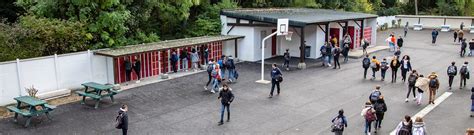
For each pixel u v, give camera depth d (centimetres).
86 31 2123
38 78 1783
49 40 1923
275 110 1620
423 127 1128
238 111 1605
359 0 4872
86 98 1791
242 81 2156
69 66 1895
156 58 2295
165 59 2350
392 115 1551
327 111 1609
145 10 2547
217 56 2705
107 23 2150
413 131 1139
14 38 1862
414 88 1762
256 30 2783
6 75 1670
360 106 1681
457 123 1452
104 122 1464
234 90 1953
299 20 2561
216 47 2684
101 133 1352
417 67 2566
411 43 3753
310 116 1546
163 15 2831
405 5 6184
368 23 3541
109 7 2181
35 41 1923
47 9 2148
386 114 1565
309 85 2059
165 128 1408
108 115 1548
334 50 2508
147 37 2586
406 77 2239
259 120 1495
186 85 2059
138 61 2112
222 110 1443
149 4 2562
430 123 1454
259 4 3762
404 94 1873
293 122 1475
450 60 2822
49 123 1450
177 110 1619
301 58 2539
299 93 1894
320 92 1916
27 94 1739
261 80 2167
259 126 1430
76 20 2142
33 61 1752
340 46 3103
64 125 1430
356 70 2461
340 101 1759
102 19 2141
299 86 2036
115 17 2131
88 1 2108
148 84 2078
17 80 1709
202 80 2175
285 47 3052
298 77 2258
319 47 2961
